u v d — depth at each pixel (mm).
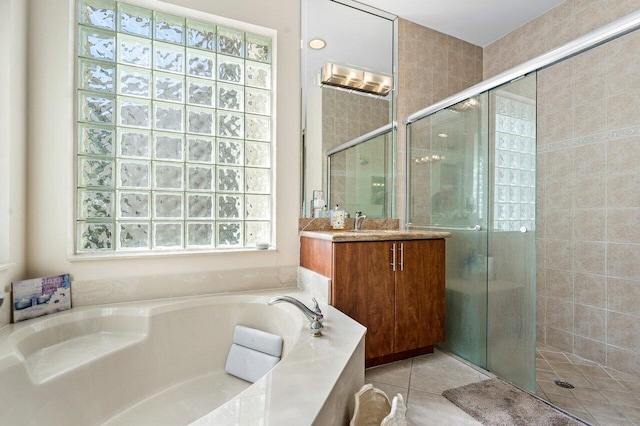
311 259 2096
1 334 1296
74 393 1237
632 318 2068
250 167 2158
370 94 2650
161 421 1333
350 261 1885
